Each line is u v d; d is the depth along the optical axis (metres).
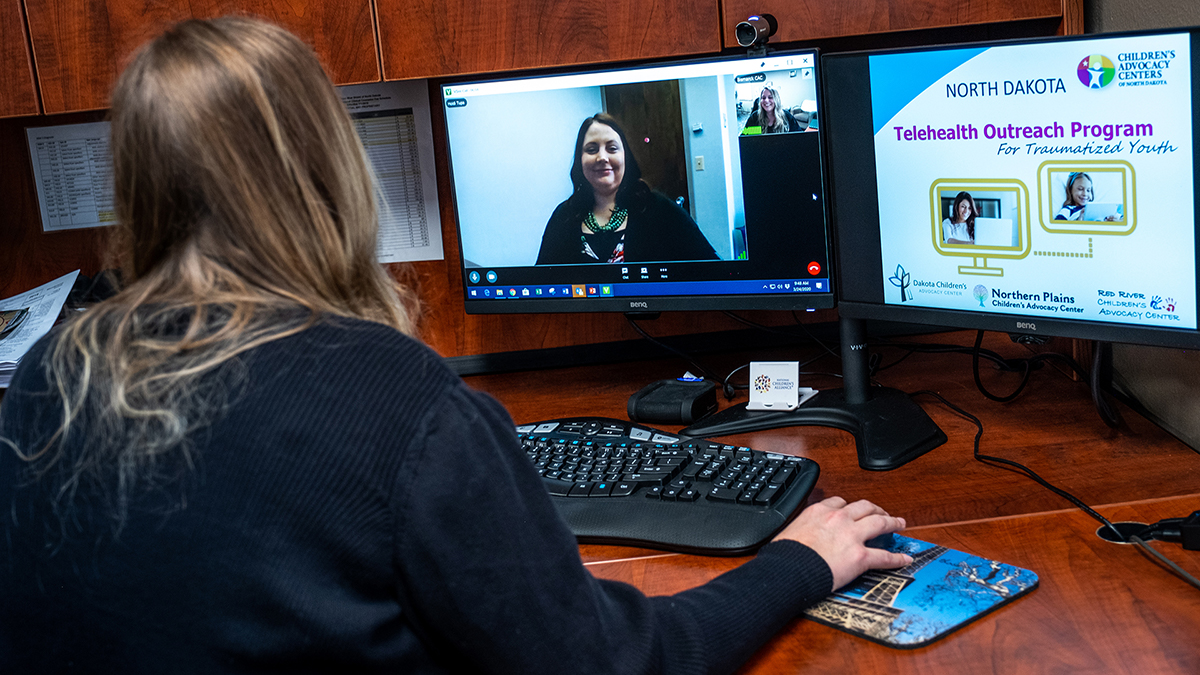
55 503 0.57
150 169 0.58
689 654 0.67
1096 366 1.12
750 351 1.58
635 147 1.30
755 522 0.92
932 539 0.90
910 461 1.10
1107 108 0.98
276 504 0.53
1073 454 1.07
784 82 1.21
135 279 0.62
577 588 0.61
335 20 1.35
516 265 1.40
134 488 0.55
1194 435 1.06
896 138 1.13
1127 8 1.20
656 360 1.59
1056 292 1.05
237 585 0.53
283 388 0.54
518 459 0.62
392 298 0.70
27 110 1.38
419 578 0.55
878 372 1.41
